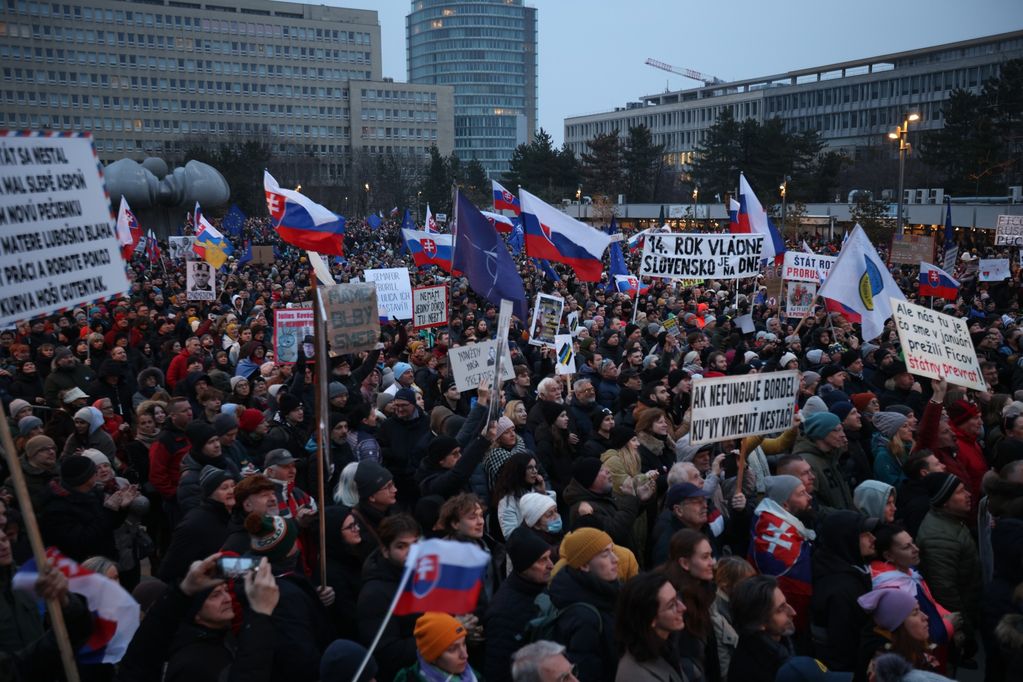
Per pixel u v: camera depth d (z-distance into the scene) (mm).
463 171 113000
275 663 4852
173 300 24453
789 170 75000
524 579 5242
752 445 7195
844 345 14969
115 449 9555
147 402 9383
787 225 60969
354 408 8969
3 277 4312
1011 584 5688
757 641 4883
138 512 7418
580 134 181750
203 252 22656
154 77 149000
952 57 130875
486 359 9492
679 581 5156
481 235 11008
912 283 30391
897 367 11133
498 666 5082
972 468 8391
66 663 3932
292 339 11734
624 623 4562
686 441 7828
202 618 4629
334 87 163875
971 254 36844
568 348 11719
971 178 65875
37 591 3881
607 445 8750
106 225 4949
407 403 9039
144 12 147250
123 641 4398
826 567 5688
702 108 156500
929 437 7906
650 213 77938
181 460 8570
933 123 126875
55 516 6801
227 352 14820
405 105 168500
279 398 9250
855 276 12211
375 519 6148
